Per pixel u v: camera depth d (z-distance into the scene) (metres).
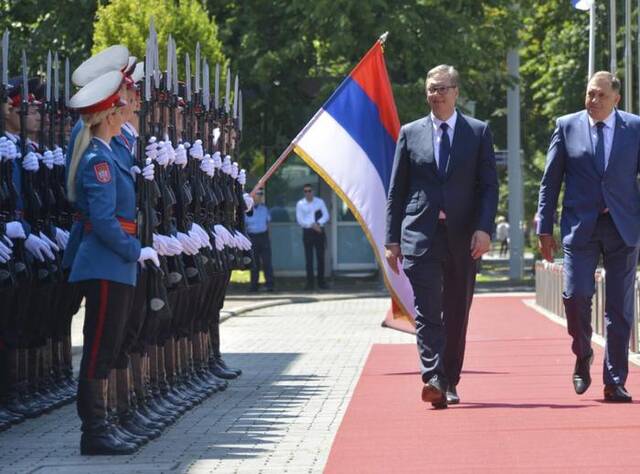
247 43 60.22
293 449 17.52
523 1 65.12
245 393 23.81
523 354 29.69
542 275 45.53
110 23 42.78
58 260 21.23
